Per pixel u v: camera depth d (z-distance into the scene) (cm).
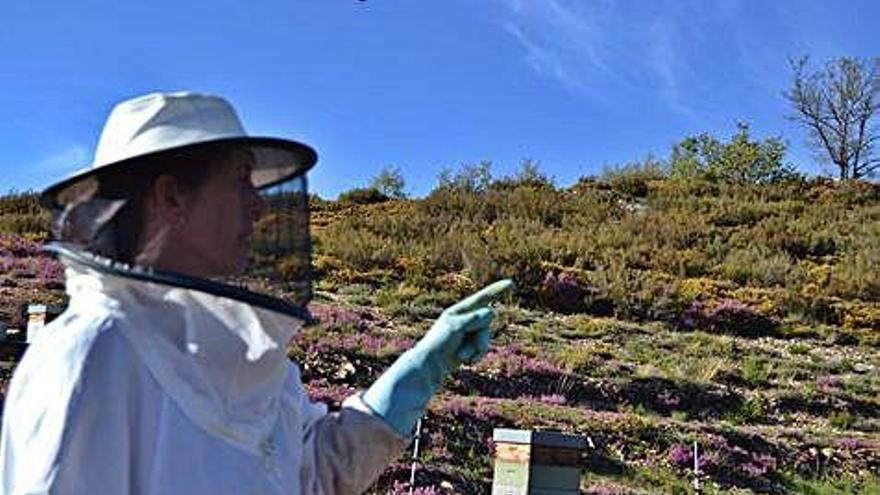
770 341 2489
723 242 3419
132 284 197
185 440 192
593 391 1875
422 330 2188
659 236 3406
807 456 1603
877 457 1623
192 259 206
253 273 212
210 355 198
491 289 248
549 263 2844
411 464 1277
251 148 210
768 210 3812
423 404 243
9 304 1891
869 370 2256
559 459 753
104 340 189
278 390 212
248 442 201
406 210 3812
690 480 1459
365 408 240
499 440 768
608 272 2833
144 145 203
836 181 4416
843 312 2678
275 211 215
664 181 4409
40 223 3048
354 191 4206
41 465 180
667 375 1977
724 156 4928
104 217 202
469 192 4009
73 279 203
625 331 2425
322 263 2791
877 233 3550
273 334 204
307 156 217
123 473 187
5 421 190
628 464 1477
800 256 3334
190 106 209
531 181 4297
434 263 2888
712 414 1856
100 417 186
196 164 205
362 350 1853
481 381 1828
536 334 2288
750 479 1495
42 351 191
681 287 2752
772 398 1952
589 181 4328
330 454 236
